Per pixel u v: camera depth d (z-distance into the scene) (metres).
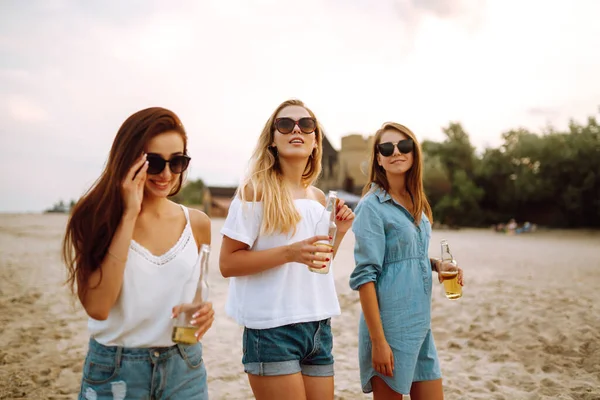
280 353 2.14
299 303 2.22
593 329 5.63
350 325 6.41
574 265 11.57
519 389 4.23
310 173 2.59
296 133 2.34
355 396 4.09
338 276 10.10
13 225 25.03
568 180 32.69
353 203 28.73
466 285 8.49
